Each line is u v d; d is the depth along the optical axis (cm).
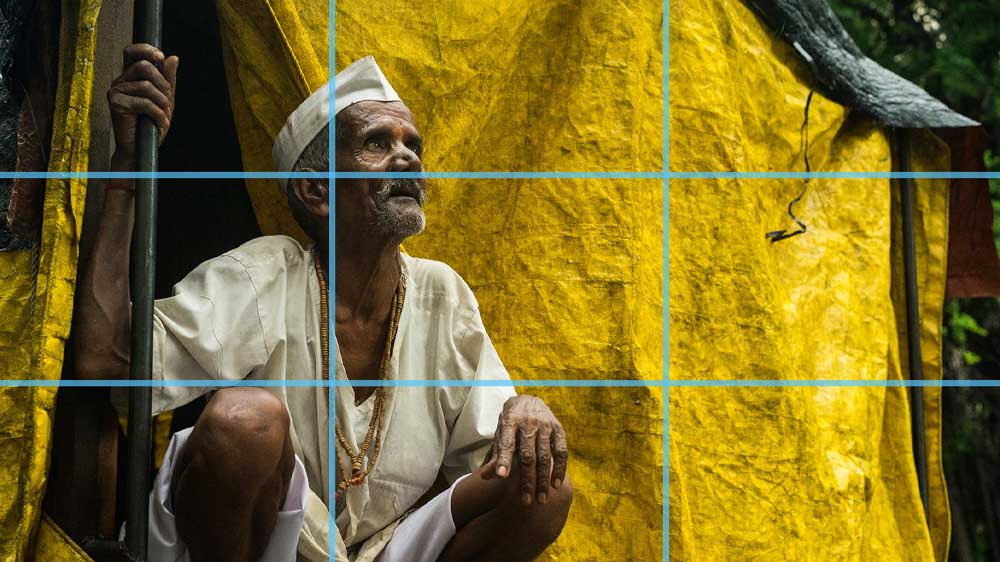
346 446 374
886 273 586
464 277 478
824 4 598
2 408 348
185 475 323
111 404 366
